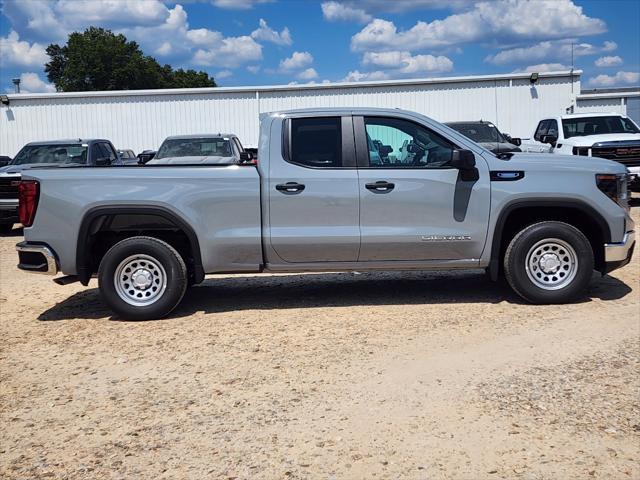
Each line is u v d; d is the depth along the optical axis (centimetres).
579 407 449
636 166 1641
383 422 438
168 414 462
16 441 429
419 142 705
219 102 2664
